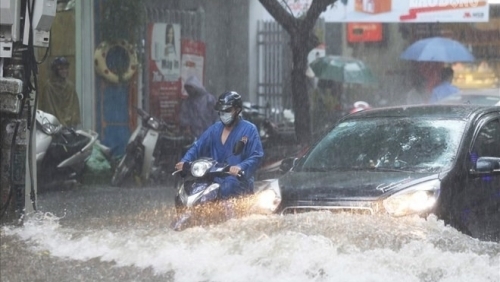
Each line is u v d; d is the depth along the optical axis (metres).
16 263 21.34
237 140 23.33
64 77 41.88
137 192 38.50
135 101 47.69
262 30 58.47
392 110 24.81
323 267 19.09
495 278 18.73
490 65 68.50
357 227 19.94
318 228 20.22
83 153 38.34
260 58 58.50
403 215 20.17
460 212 21.12
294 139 46.31
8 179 24.95
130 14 45.81
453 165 21.53
